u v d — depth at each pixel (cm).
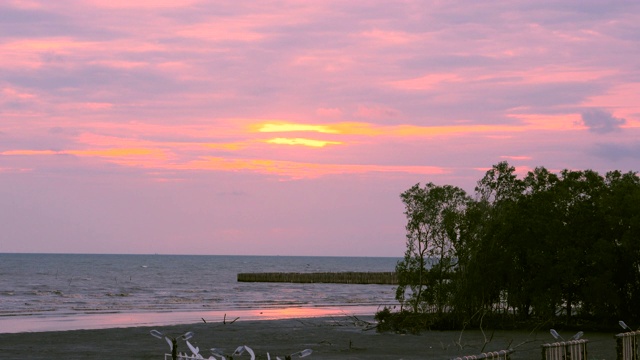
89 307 8100
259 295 11325
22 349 3841
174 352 2003
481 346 3956
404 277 5003
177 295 11112
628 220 4481
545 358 1948
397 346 3994
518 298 4800
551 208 4734
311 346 4009
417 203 4991
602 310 4597
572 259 4556
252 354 1911
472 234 4875
